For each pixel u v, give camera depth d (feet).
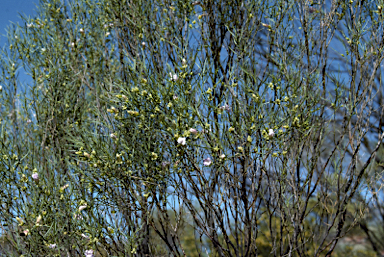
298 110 6.72
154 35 7.51
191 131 5.66
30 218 6.20
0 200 6.55
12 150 7.24
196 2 7.50
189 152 6.17
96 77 7.93
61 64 8.45
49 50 8.55
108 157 5.99
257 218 7.05
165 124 5.96
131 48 7.80
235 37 6.90
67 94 8.18
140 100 6.03
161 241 7.98
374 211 10.62
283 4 7.12
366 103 6.91
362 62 6.97
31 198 6.39
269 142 6.17
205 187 6.24
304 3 7.27
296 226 7.01
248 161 6.27
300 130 6.39
